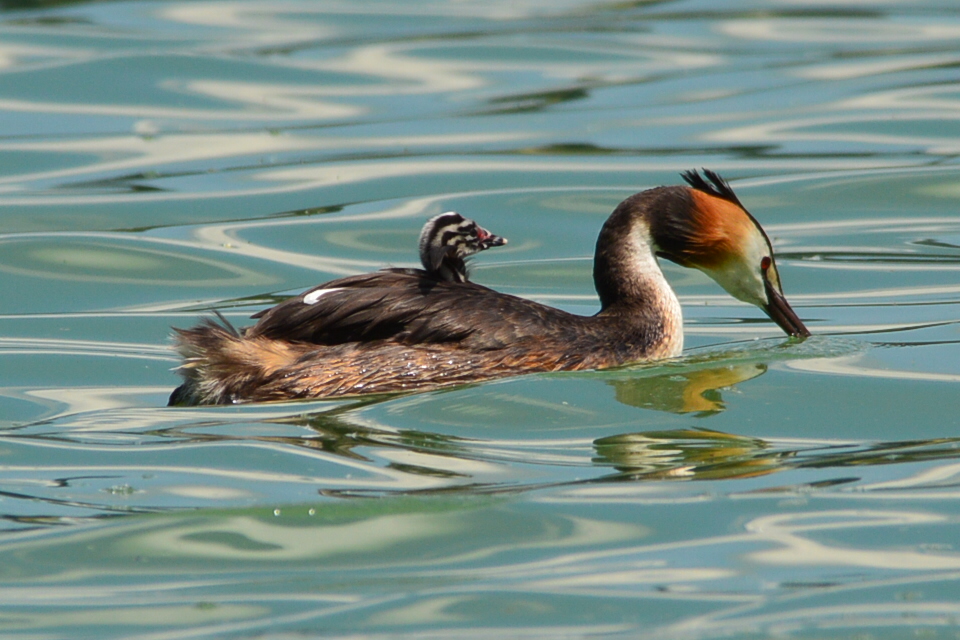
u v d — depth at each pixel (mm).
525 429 10883
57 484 9773
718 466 10031
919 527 8820
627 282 13133
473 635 7531
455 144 22016
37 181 20203
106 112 23297
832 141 21953
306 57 26672
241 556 8547
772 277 14000
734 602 7855
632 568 8312
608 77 25859
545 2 32281
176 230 18453
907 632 7438
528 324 12328
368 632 7602
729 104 23922
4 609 7898
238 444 10539
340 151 21703
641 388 11945
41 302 15977
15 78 24500
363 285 12398
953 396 11688
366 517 9180
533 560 8484
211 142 22062
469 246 13594
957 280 16453
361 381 11742
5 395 12539
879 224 18641
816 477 9781
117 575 8352
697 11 31281
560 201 19500
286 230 18469
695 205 13570
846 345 13641
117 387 12859
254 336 12148
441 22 29938
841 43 28156
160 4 30609
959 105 23328
